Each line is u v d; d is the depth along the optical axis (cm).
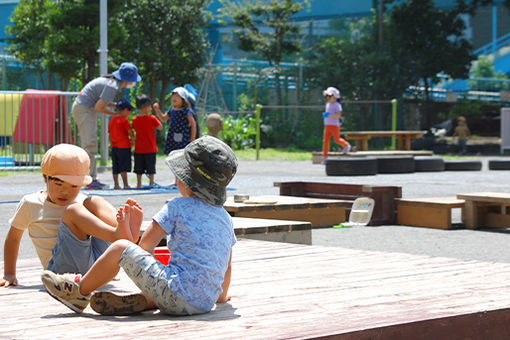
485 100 4169
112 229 430
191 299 383
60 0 2825
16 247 491
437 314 382
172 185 1459
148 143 1419
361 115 3653
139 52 3341
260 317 381
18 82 3703
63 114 1903
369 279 497
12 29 3466
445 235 943
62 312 405
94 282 391
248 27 3912
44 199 470
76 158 446
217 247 391
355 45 3678
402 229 1000
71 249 442
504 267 542
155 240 388
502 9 4969
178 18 3425
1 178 1694
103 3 2108
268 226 741
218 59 4244
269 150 3256
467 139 3469
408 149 2672
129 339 332
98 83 1372
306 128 3697
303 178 1733
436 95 4175
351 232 962
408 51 3659
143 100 1420
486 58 5050
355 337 347
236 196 965
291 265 562
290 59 3972
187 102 1432
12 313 402
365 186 1066
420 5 3606
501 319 400
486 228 1020
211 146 390
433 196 1326
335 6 3903
